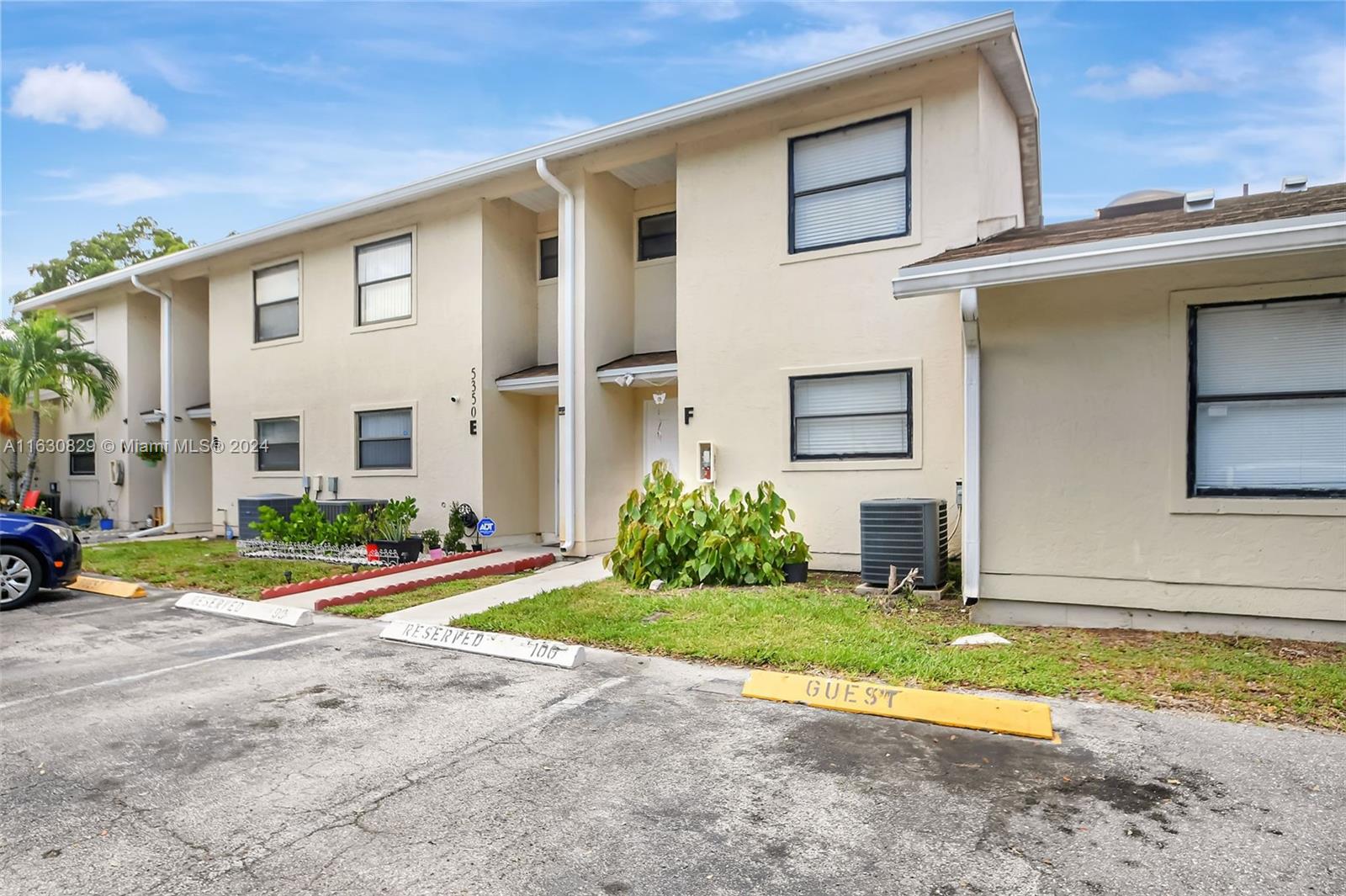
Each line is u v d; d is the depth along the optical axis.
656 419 11.71
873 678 5.00
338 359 13.41
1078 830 3.00
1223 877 2.65
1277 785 3.36
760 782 3.54
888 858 2.83
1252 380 5.78
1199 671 4.91
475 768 3.78
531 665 5.76
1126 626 6.09
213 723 4.55
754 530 8.41
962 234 8.38
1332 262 5.45
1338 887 2.57
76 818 3.32
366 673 5.61
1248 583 5.74
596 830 3.11
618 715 4.53
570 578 9.30
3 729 4.51
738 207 9.71
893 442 8.80
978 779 3.51
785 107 9.23
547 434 12.85
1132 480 6.03
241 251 14.38
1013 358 6.36
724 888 2.67
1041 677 4.81
